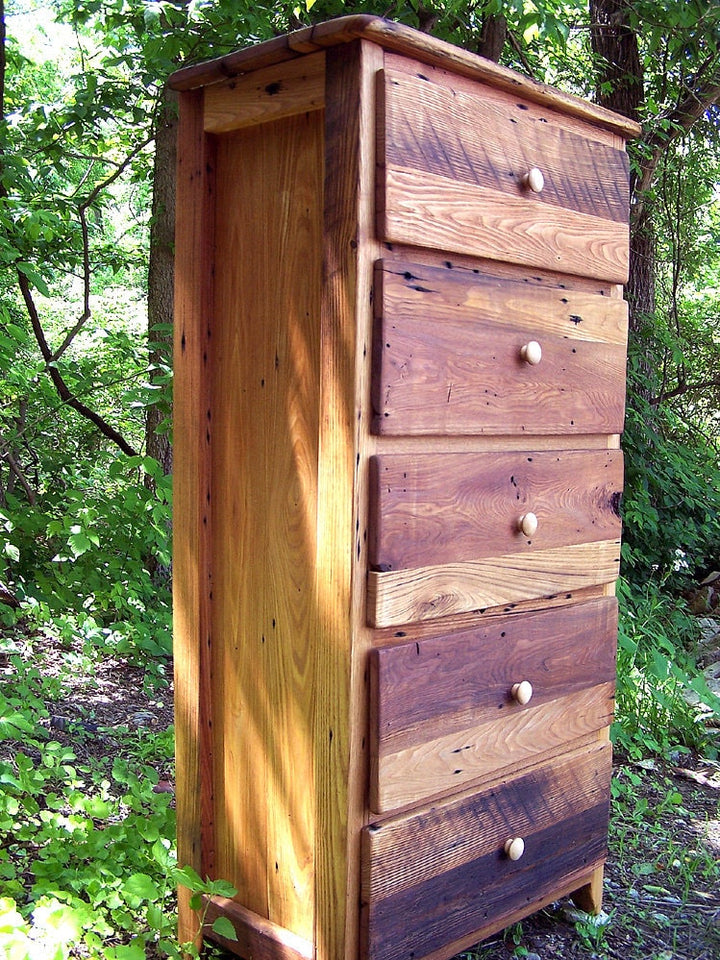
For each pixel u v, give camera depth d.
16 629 4.02
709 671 4.68
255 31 4.13
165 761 3.13
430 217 1.80
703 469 7.27
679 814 3.17
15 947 1.89
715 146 7.52
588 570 2.28
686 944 2.43
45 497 4.82
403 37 1.71
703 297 9.58
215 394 2.06
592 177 2.23
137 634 4.01
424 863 1.91
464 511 1.93
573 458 2.21
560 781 2.24
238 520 2.03
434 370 1.84
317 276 1.84
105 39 4.69
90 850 2.29
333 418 1.76
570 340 2.18
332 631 1.78
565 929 2.44
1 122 4.49
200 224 2.03
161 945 2.04
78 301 8.24
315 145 1.84
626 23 6.34
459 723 1.95
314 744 1.84
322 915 1.85
